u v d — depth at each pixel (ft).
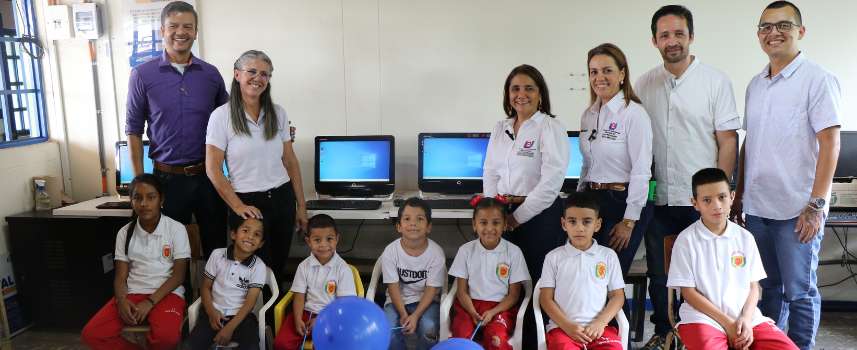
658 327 8.99
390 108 11.39
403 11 11.09
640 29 10.82
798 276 7.76
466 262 8.39
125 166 11.19
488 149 8.79
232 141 8.39
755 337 7.06
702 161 8.21
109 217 10.32
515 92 8.02
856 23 10.65
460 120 11.34
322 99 11.45
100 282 10.32
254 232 8.28
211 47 11.41
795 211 7.70
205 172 9.05
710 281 7.30
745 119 8.32
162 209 9.02
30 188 11.09
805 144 7.56
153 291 8.54
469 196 10.82
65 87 11.66
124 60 11.48
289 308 8.79
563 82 11.09
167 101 8.82
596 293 7.64
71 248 10.26
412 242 8.57
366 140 10.96
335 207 9.93
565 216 7.80
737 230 7.40
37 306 10.54
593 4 10.84
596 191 8.16
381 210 9.87
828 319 10.84
